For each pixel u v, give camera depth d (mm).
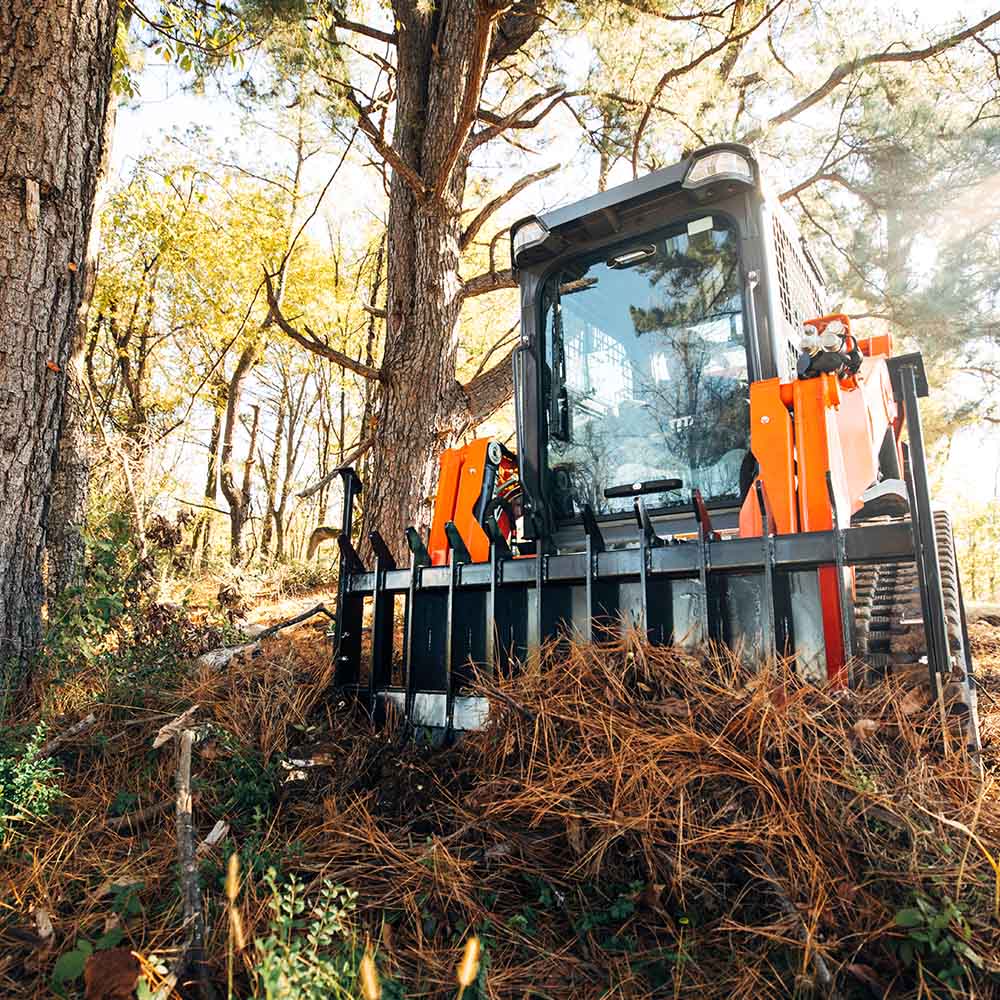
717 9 8586
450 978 1785
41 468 3670
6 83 3637
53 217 3713
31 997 1695
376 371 7434
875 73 8352
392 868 2225
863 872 1872
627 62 7969
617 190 3654
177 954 1717
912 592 3078
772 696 2254
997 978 1589
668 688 2449
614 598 2836
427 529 7039
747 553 2562
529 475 3973
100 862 2277
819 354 2826
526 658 3016
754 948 1823
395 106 7988
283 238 16500
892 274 9078
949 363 9680
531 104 8672
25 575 3580
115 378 18094
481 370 12984
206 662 3744
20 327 3582
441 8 7715
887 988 1636
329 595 7852
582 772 2318
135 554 5020
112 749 2980
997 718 3268
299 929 1902
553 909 2064
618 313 3869
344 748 2980
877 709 2260
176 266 16656
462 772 2637
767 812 2041
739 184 3434
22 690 3439
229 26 5879
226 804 2596
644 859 2066
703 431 3645
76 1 3756
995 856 1880
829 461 2650
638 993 1750
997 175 8141
